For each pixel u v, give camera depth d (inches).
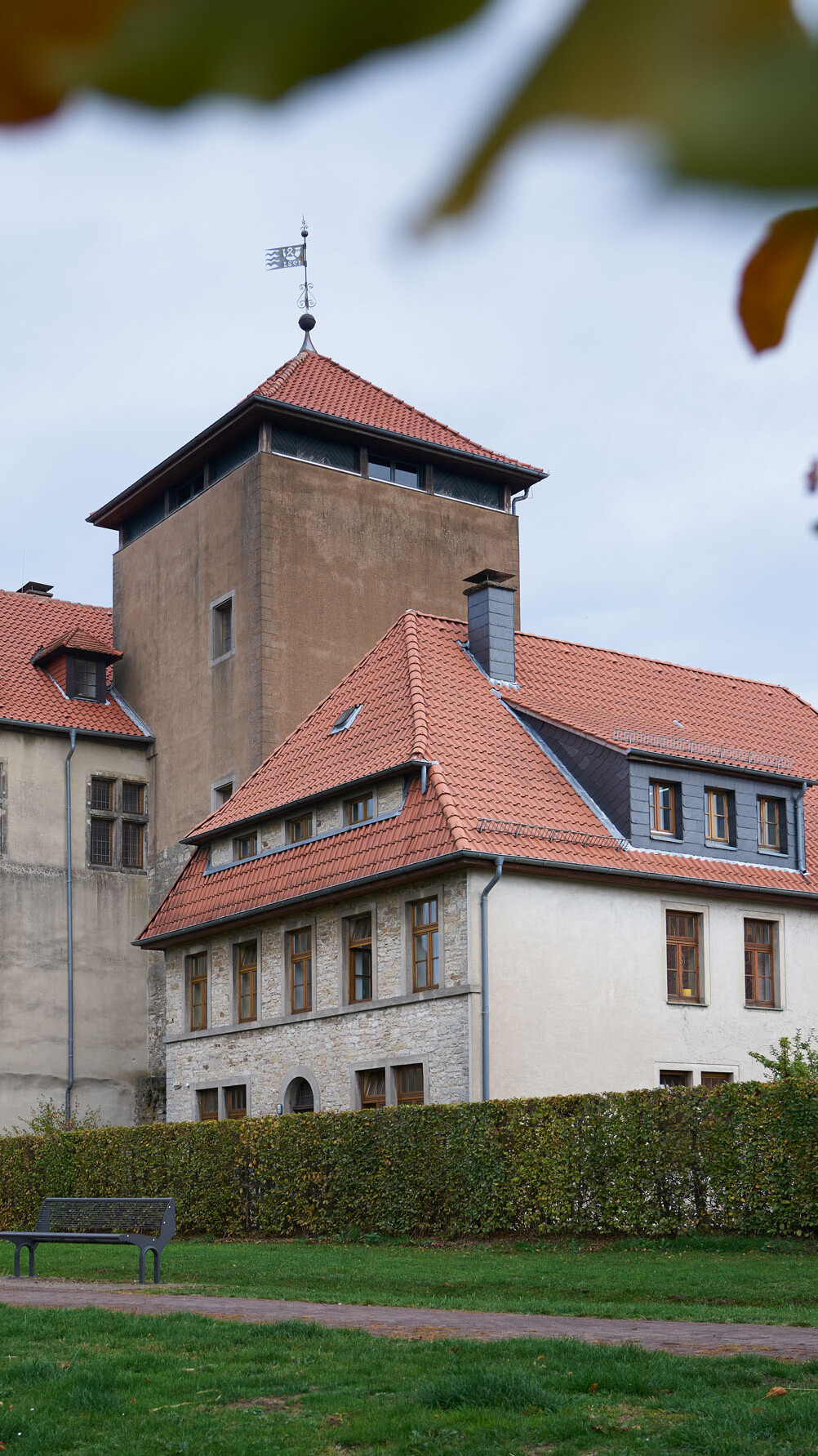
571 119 20.9
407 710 1179.9
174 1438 346.0
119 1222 749.9
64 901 1536.7
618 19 20.9
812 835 1337.4
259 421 1478.8
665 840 1158.3
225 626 1520.7
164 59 20.8
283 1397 387.2
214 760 1494.8
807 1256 724.0
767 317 24.5
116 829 1584.6
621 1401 362.0
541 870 1066.7
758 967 1195.9
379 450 1551.4
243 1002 1269.7
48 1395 391.9
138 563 1668.3
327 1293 661.3
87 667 1632.6
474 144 21.0
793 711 1455.5
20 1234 768.9
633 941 1115.3
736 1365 395.2
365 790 1165.7
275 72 20.8
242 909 1250.6
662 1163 833.5
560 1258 773.9
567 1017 1065.5
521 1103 893.2
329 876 1155.3
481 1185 894.4
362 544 1512.1
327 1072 1146.7
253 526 1465.3
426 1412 358.0
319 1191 987.9
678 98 21.0
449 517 1579.7
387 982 1099.9
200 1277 749.3
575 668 1344.7
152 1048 1557.6
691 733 1311.5
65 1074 1502.2
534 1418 342.3
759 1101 803.4
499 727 1205.1
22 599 1801.2
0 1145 1282.0
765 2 21.1
